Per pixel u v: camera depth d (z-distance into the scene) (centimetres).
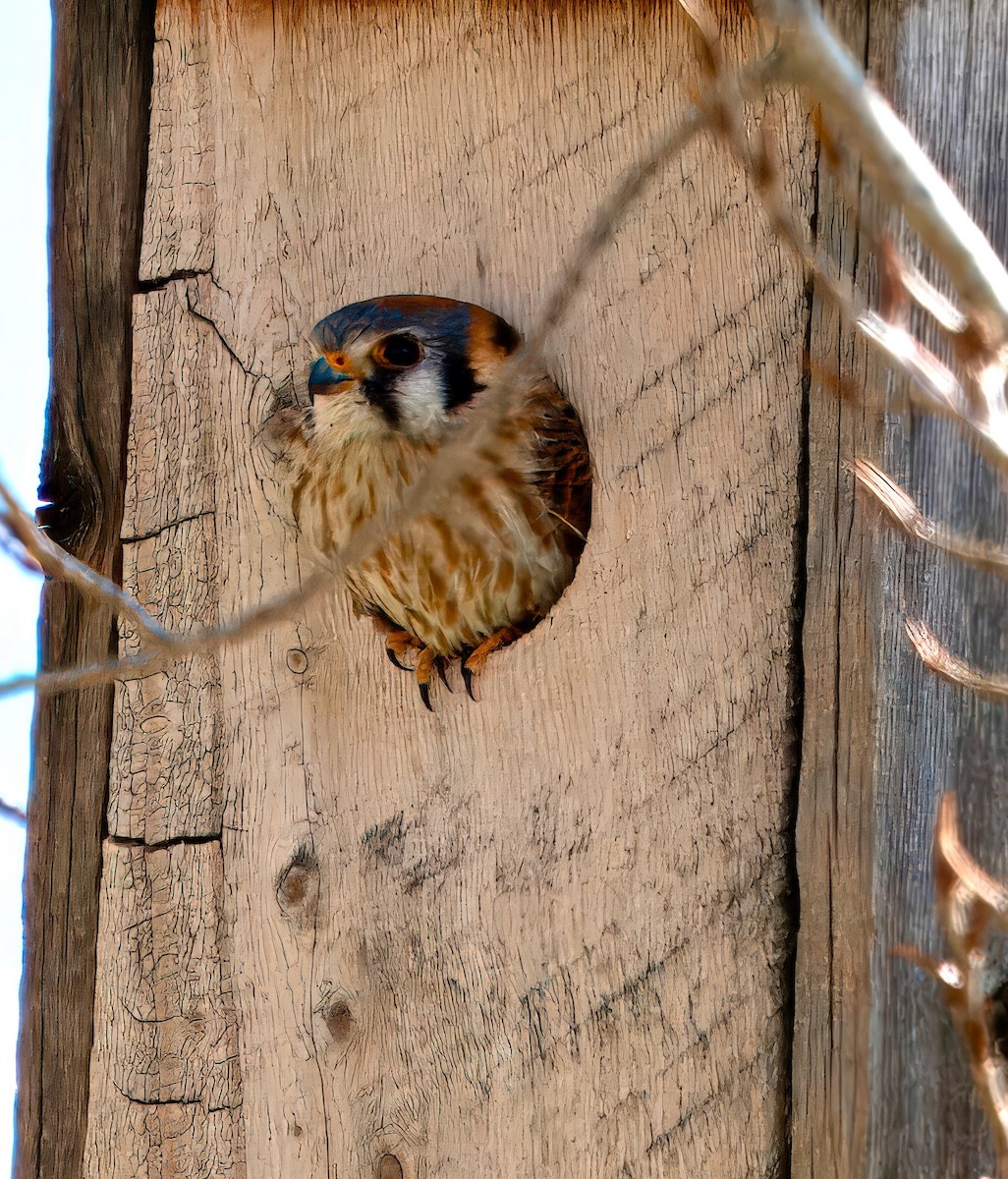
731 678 554
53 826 559
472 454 555
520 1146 555
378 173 557
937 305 540
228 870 557
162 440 558
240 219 558
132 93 559
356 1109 556
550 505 557
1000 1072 546
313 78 557
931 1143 551
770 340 554
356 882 557
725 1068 553
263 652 557
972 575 552
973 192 552
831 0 552
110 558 559
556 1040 555
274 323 558
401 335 556
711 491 554
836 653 552
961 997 545
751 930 553
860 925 552
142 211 559
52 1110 559
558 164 556
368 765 557
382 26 557
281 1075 557
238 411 558
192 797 558
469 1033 555
